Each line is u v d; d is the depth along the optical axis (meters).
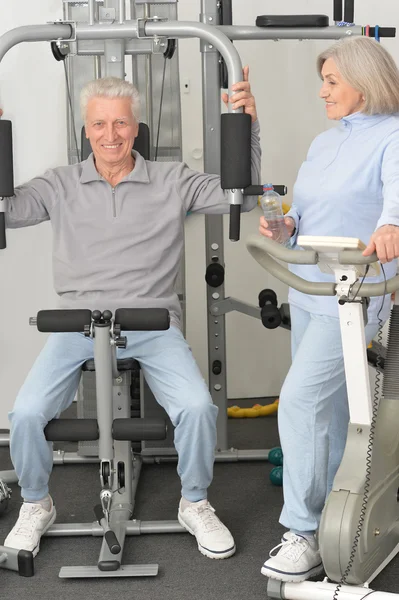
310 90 3.96
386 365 2.42
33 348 3.86
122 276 2.80
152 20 2.66
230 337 4.15
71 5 3.13
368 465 2.26
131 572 2.47
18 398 2.58
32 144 3.78
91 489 3.14
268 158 4.04
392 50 3.40
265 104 4.00
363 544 2.25
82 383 3.37
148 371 2.70
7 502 2.92
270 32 2.88
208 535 2.60
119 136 2.76
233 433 3.73
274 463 3.33
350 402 2.24
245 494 3.07
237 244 4.07
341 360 2.37
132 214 2.82
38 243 3.81
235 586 2.42
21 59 3.72
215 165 3.19
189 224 4.05
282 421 2.39
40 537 2.69
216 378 3.37
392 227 2.02
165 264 2.86
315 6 3.92
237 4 3.96
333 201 2.40
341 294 2.12
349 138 2.41
